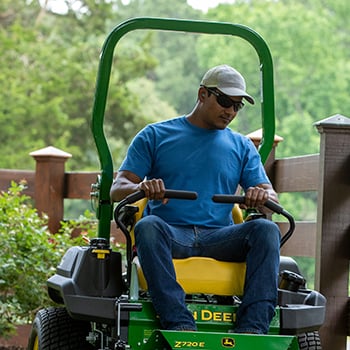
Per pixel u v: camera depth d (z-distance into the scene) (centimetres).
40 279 1100
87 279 696
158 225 672
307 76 3819
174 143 739
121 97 3192
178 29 780
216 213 732
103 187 763
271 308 667
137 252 677
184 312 652
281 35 3806
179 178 733
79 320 746
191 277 679
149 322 658
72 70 3131
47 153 1338
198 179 734
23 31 3120
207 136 744
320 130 958
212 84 729
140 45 3266
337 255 954
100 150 762
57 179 1345
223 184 741
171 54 4541
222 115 733
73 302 672
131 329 657
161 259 664
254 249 682
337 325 951
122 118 3219
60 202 1347
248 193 688
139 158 738
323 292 950
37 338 764
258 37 787
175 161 735
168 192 676
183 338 623
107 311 667
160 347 636
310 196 3381
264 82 788
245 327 658
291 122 3638
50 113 3062
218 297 717
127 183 724
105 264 702
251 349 629
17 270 1087
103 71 763
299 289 734
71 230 1185
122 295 705
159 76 4494
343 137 955
